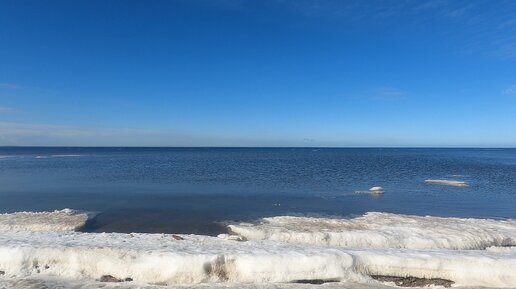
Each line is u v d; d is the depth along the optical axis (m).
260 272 11.03
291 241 16.16
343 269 11.20
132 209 23.92
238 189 33.84
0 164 67.00
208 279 10.92
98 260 11.23
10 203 25.92
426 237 15.91
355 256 11.68
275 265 11.11
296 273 11.04
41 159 86.81
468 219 20.61
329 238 16.17
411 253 12.17
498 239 15.98
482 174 50.84
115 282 10.72
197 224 20.02
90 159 88.69
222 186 35.88
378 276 11.51
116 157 103.25
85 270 11.14
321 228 18.14
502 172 54.19
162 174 48.25
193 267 10.98
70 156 107.31
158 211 23.39
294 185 36.97
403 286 11.23
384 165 69.81
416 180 42.22
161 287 10.27
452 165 70.62
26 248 11.46
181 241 14.46
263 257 11.30
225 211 23.62
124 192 31.44
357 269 11.40
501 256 12.34
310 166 65.88
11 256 11.23
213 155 127.75
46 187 34.31
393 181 41.12
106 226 19.45
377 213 22.20
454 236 16.00
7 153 134.88
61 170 54.12
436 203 27.50
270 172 52.00
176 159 92.88
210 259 11.16
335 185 37.22
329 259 11.30
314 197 29.55
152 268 11.01
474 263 11.48
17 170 53.50
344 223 19.30
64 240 13.69
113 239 14.38
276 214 22.89
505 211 24.73
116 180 40.66
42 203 25.92
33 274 11.01
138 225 19.73
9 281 10.37
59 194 30.08
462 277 11.28
